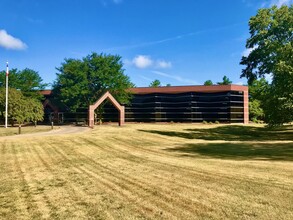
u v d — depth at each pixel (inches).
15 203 340.2
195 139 1339.8
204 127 2273.6
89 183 430.6
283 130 1964.8
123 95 2923.2
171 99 3284.9
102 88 2824.8
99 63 2765.7
